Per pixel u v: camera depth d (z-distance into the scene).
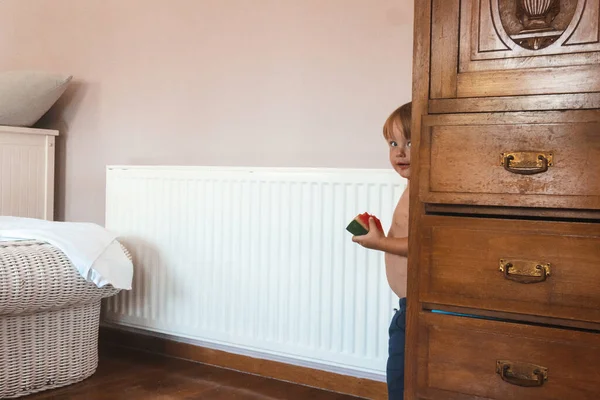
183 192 2.25
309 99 2.14
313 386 2.09
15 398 1.90
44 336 1.96
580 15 1.03
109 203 2.43
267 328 2.08
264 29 2.24
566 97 1.04
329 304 1.95
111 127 2.67
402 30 1.95
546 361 1.06
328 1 2.10
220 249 2.17
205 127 2.39
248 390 2.05
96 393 1.98
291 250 2.02
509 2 1.08
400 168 1.56
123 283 2.03
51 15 2.88
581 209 1.04
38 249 1.86
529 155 1.06
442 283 1.13
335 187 1.93
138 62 2.58
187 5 2.44
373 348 1.89
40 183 2.73
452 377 1.13
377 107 2.01
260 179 2.07
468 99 1.11
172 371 2.23
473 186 1.10
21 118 2.66
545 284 1.06
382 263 1.87
